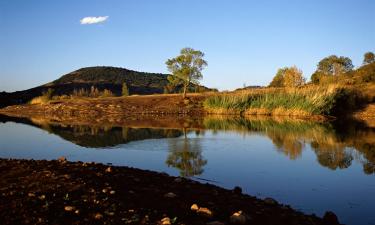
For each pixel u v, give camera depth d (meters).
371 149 21.27
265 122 40.22
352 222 9.48
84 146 22.38
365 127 34.84
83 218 7.09
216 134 28.70
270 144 23.25
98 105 61.03
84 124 38.16
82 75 169.50
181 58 61.56
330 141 24.75
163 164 16.80
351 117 45.94
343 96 48.50
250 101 54.97
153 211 7.86
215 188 11.34
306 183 13.40
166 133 29.42
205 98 63.50
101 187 9.54
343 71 76.56
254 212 8.78
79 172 11.36
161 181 11.51
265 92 57.91
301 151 20.59
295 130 31.98
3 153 20.08
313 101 46.41
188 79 62.53
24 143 23.80
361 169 15.80
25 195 8.24
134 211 7.66
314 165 16.59
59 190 8.77
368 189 12.62
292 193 12.09
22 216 6.95
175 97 64.81
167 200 9.04
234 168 15.94
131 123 39.47
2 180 9.72
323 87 51.09
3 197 8.04
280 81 82.19
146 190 9.92
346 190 12.47
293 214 9.07
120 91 148.12
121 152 20.11
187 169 15.69
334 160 17.83
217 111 54.34
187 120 43.66
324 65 77.75
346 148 21.66
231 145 22.72
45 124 38.41
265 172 15.13
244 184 13.16
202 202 9.20
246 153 19.81
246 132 30.23
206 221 7.64
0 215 6.95
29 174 10.45
